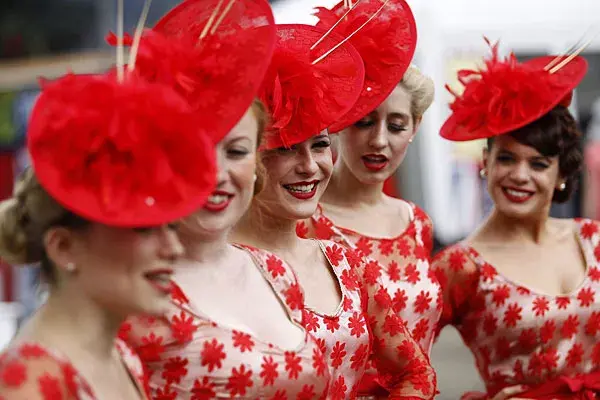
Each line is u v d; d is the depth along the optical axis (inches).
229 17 189.9
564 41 636.1
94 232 152.2
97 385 153.3
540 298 290.0
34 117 147.6
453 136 296.4
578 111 654.5
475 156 638.5
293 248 224.2
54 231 152.9
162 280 157.1
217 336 181.3
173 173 149.6
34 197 151.8
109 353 157.9
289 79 216.8
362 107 258.5
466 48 630.5
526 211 291.1
